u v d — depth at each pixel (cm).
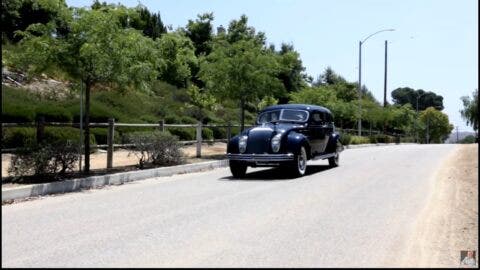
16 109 1934
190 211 895
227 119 3672
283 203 973
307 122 1562
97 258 602
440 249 638
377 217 831
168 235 713
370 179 1362
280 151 1412
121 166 1550
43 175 1199
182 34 2233
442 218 822
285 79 4809
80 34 1263
